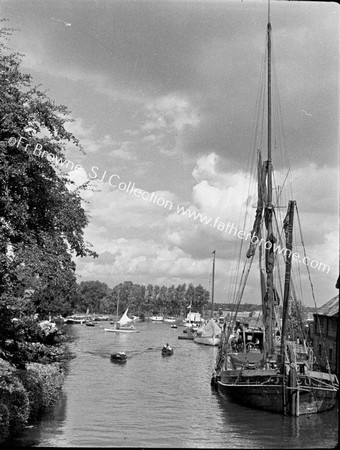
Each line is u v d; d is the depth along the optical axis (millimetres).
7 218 22500
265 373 37969
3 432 25109
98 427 30578
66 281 24969
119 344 95625
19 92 23078
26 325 26047
